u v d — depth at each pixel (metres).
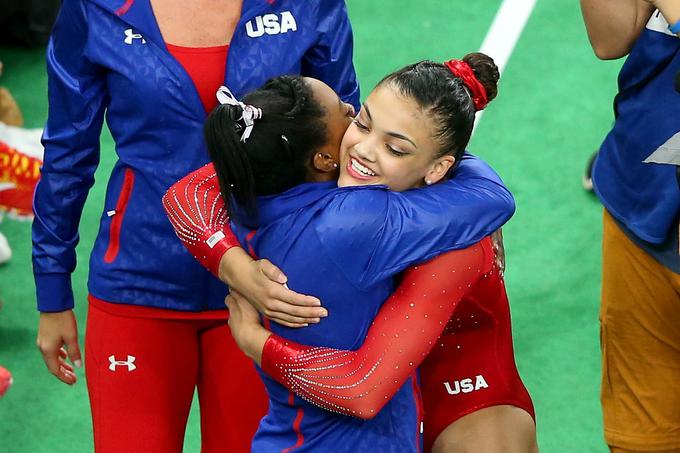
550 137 22.56
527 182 21.38
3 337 18.05
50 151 12.06
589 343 17.84
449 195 9.48
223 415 12.46
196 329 12.29
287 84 9.55
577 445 16.03
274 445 10.26
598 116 23.17
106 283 12.08
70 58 11.67
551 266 19.41
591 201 20.89
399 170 9.39
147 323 12.09
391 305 9.47
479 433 10.90
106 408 12.24
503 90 23.92
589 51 25.23
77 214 12.45
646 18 11.72
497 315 10.84
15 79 24.70
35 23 25.33
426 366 11.07
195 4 11.35
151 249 11.85
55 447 16.03
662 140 11.88
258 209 9.57
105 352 12.20
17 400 16.83
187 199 10.24
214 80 11.45
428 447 11.17
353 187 9.42
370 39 25.89
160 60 11.32
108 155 22.27
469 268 9.50
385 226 9.25
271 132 9.36
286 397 10.03
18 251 20.05
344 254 9.27
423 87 9.19
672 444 13.24
